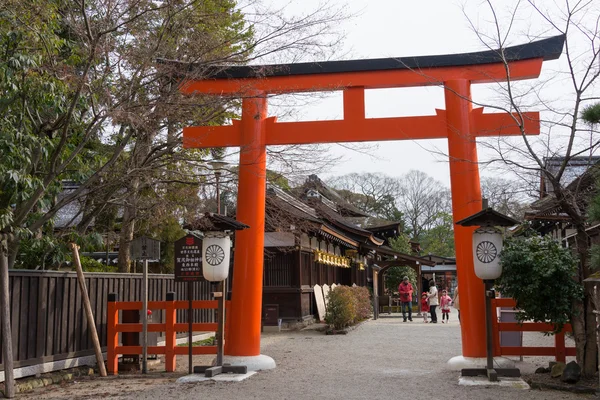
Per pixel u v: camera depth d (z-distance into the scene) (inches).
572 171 439.2
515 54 380.8
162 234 690.8
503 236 362.3
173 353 390.6
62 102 346.0
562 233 623.5
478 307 370.0
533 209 405.1
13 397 305.0
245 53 395.5
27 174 339.3
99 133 399.9
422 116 393.7
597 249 279.9
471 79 390.0
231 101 411.8
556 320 322.0
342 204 1266.0
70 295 393.1
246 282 399.2
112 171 407.5
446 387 319.6
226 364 384.8
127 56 359.3
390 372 379.2
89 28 341.4
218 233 367.2
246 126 406.6
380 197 2132.1
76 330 396.8
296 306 742.5
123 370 397.4
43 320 365.1
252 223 402.0
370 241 1081.4
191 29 390.3
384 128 396.2
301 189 526.9
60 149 330.3
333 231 787.4
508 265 327.3
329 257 914.7
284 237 753.0
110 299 395.9
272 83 407.5
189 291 384.2
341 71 402.6
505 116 377.4
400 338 623.5
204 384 338.0
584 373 320.2
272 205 513.7
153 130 382.9
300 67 405.1
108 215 589.3
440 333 685.3
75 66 373.4
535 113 370.0
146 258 394.0
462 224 338.6
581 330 325.1
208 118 403.5
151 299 493.7
